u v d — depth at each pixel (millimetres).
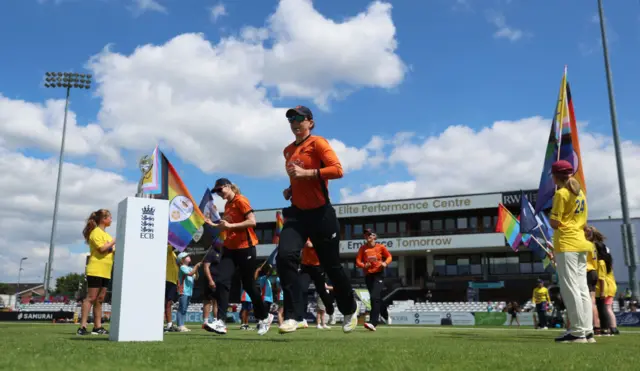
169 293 9438
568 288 5324
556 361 2814
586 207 5527
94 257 7266
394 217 44156
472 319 25594
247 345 3941
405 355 3045
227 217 6801
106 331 7441
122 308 4641
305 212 4680
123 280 4680
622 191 21156
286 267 4609
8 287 107875
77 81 38906
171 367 2307
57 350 3111
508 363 2666
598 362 2789
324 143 4680
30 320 22984
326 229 4676
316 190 4613
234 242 6777
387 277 44000
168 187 8469
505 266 41188
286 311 4625
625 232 21047
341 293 5082
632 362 2814
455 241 39875
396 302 37125
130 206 4805
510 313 24766
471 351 3492
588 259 8383
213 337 5938
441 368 2393
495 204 39469
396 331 9609
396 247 41375
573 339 5293
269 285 14008
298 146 4812
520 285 40094
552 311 19969
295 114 4727
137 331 4680
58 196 38031
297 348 3578
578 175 7188
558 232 5422
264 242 46688
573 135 7305
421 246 40750
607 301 8742
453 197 40812
